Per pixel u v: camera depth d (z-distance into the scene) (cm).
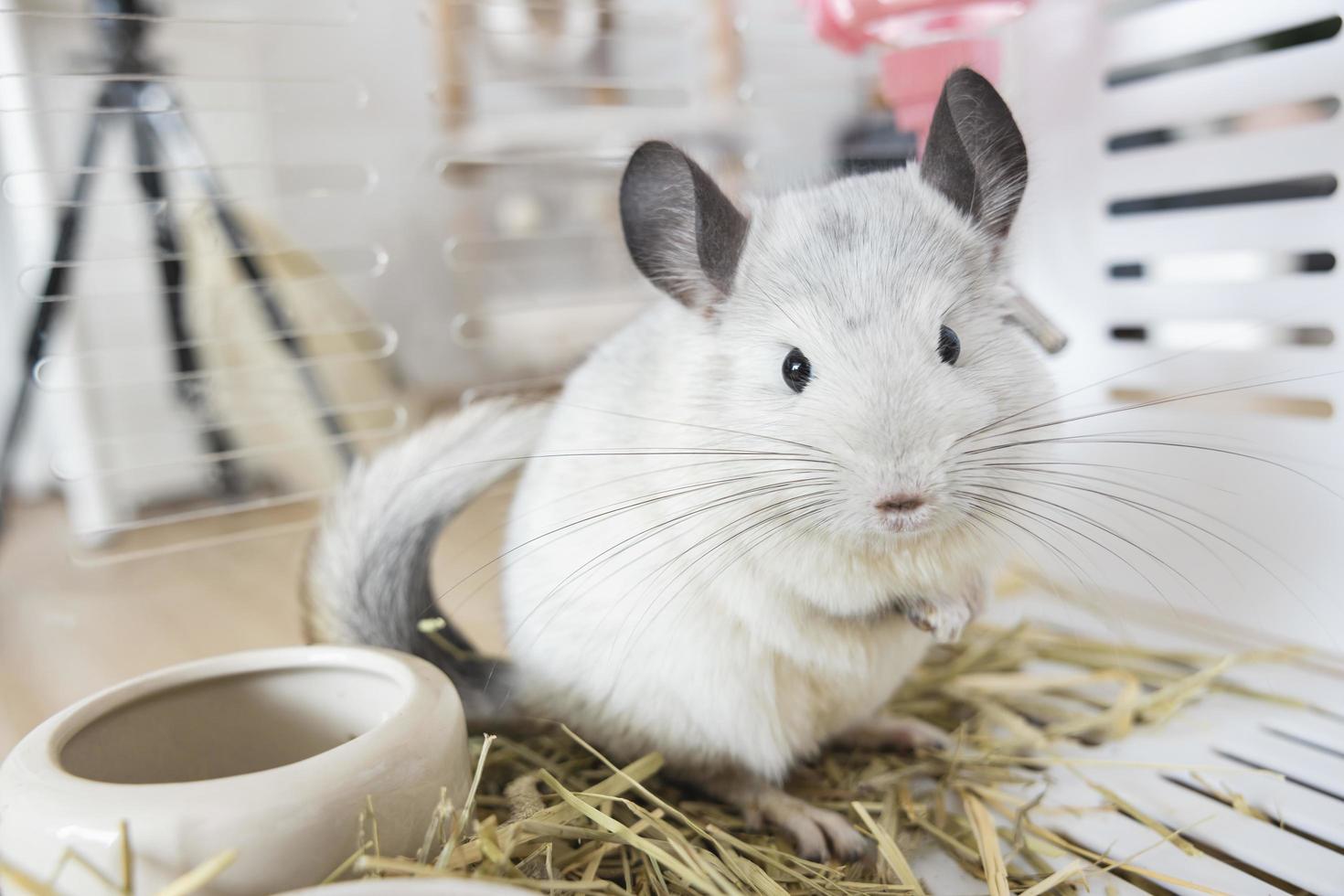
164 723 35
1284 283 43
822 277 36
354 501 42
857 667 38
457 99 64
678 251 38
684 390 37
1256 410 45
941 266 36
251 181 67
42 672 50
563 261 77
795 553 36
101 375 65
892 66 47
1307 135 42
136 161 54
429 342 76
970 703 44
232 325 58
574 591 39
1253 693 43
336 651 36
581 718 40
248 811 29
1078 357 50
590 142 61
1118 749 41
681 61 64
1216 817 37
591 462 39
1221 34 44
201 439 61
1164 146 46
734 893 33
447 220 77
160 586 59
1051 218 50
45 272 57
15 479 78
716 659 38
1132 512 49
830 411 34
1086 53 48
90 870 29
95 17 49
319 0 62
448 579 53
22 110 47
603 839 35
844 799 40
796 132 59
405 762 31
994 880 35
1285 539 44
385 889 27
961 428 34
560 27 62
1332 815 36
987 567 38
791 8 60
